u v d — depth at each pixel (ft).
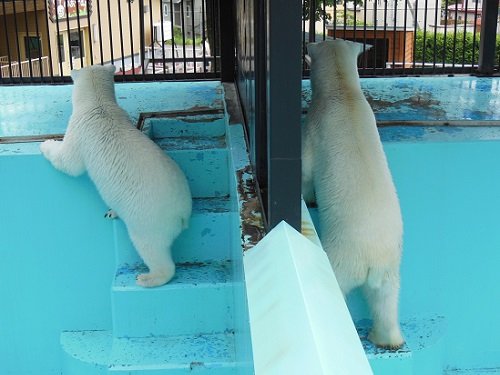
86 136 10.12
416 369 10.12
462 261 11.05
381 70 17.71
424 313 11.19
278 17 6.46
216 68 17.85
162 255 10.21
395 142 10.61
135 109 14.38
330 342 4.74
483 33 17.29
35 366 11.55
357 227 8.63
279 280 5.81
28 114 13.96
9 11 33.88
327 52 9.88
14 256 11.08
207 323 10.41
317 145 9.37
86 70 10.84
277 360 4.69
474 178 10.76
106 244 11.07
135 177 9.87
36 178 10.73
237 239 8.80
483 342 11.32
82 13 40.09
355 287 9.25
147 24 45.32
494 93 15.17
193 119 13.46
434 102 14.33
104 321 11.35
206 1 21.86
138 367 9.55
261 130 8.55
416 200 10.78
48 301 11.29
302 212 7.93
